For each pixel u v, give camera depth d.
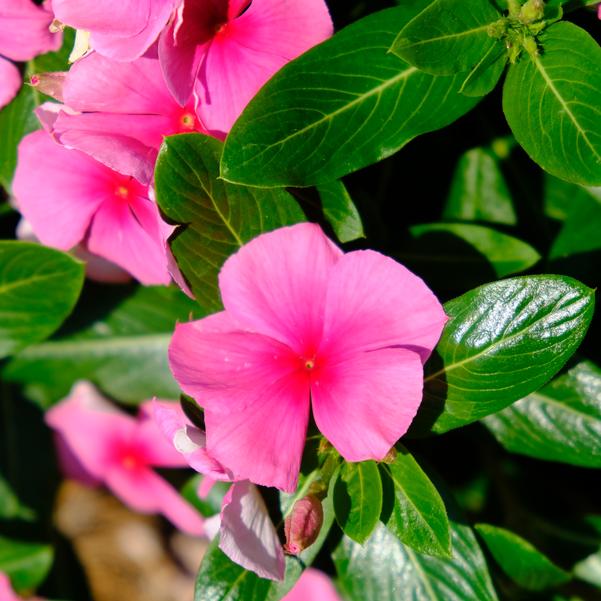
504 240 0.43
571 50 0.38
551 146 0.39
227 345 0.38
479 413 0.39
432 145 0.46
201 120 0.40
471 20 0.38
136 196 0.42
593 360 0.45
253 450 0.37
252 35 0.39
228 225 0.40
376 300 0.38
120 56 0.38
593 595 0.47
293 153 0.39
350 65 0.39
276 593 0.40
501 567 0.44
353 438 0.37
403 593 0.42
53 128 0.40
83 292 0.47
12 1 0.42
